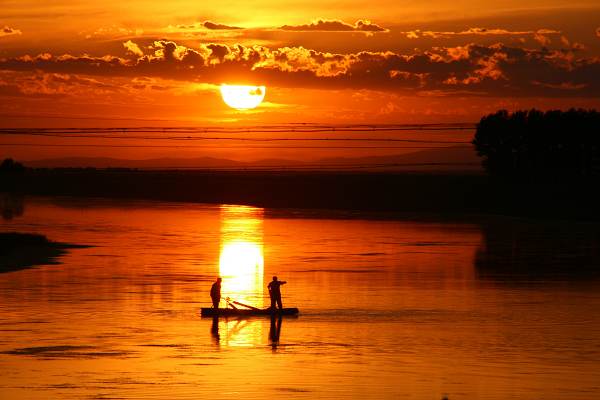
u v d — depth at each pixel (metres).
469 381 99.19
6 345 118.88
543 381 99.56
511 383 98.50
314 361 109.31
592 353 115.19
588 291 179.50
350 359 110.56
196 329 132.62
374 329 132.88
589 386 97.19
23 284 187.88
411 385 97.38
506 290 180.75
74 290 178.00
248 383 97.50
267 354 113.69
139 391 94.00
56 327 133.25
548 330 132.38
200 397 91.50
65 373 102.19
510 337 126.31
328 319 142.75
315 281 196.75
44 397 91.50
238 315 145.75
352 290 180.38
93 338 124.19
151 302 161.12
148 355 112.62
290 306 157.50
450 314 148.00
